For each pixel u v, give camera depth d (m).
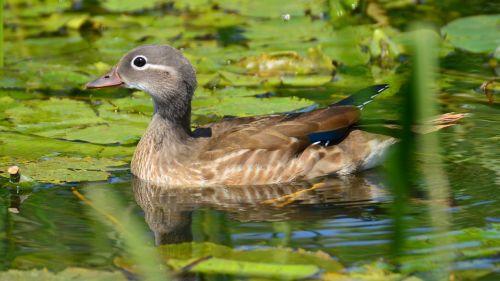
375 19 22.42
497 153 15.23
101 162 15.37
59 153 15.55
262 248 11.78
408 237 12.07
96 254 11.74
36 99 18.14
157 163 15.10
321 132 15.08
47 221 13.00
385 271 10.97
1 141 15.90
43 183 14.52
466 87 18.30
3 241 12.23
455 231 12.24
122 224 12.95
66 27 23.17
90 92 18.73
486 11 22.84
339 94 18.20
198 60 20.16
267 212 13.48
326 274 10.91
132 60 15.49
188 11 23.95
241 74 19.52
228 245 11.98
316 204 13.77
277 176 14.91
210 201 14.13
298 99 17.66
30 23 23.45
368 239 12.11
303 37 21.56
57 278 10.91
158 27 22.78
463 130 16.22
